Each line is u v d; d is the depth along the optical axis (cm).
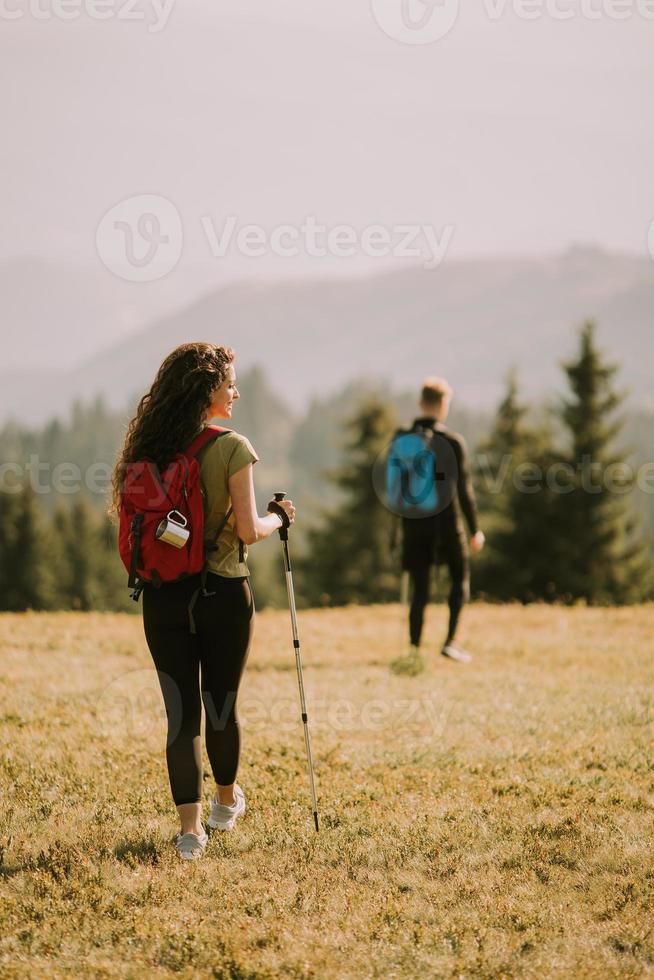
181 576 752
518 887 725
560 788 960
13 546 12500
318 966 601
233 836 817
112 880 726
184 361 775
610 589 7325
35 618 2175
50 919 660
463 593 1644
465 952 623
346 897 704
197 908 687
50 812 871
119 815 862
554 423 8069
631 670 1631
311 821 858
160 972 595
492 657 1739
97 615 2302
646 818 866
